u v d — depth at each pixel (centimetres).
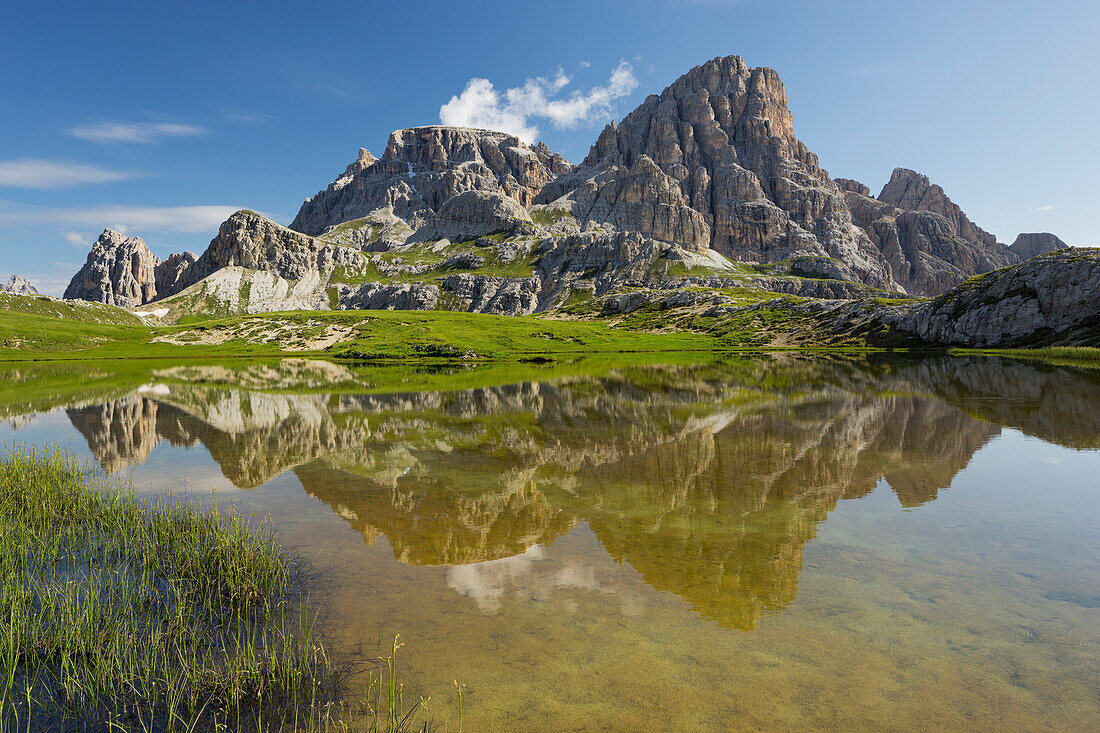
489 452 2294
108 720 716
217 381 6091
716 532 1333
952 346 12000
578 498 1625
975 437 2489
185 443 2547
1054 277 11038
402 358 11319
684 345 14188
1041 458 2081
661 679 771
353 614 959
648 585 1057
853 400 3825
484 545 1270
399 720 694
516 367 8538
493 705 722
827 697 728
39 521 1403
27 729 698
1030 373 5803
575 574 1109
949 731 661
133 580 1102
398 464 2092
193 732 686
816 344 14275
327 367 8838
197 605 1002
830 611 949
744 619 926
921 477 1830
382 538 1320
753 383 5231
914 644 847
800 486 1733
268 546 1244
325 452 2323
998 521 1390
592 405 3753
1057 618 917
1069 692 729
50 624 905
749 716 695
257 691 746
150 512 1491
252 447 2441
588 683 765
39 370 8081
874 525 1370
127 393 4775
